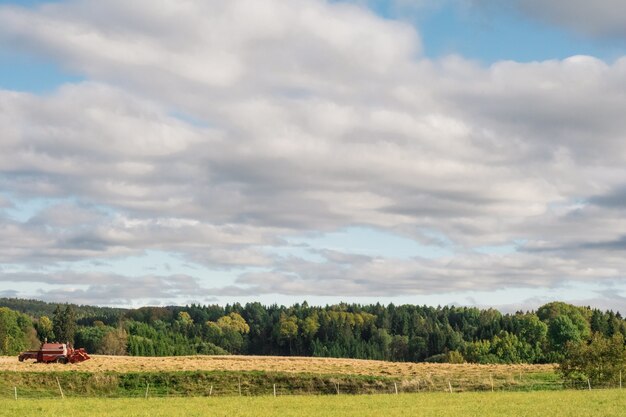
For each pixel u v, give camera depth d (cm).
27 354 8675
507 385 7269
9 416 4853
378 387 7250
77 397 6550
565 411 4925
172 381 7262
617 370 7050
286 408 5303
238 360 9250
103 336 17650
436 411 5050
